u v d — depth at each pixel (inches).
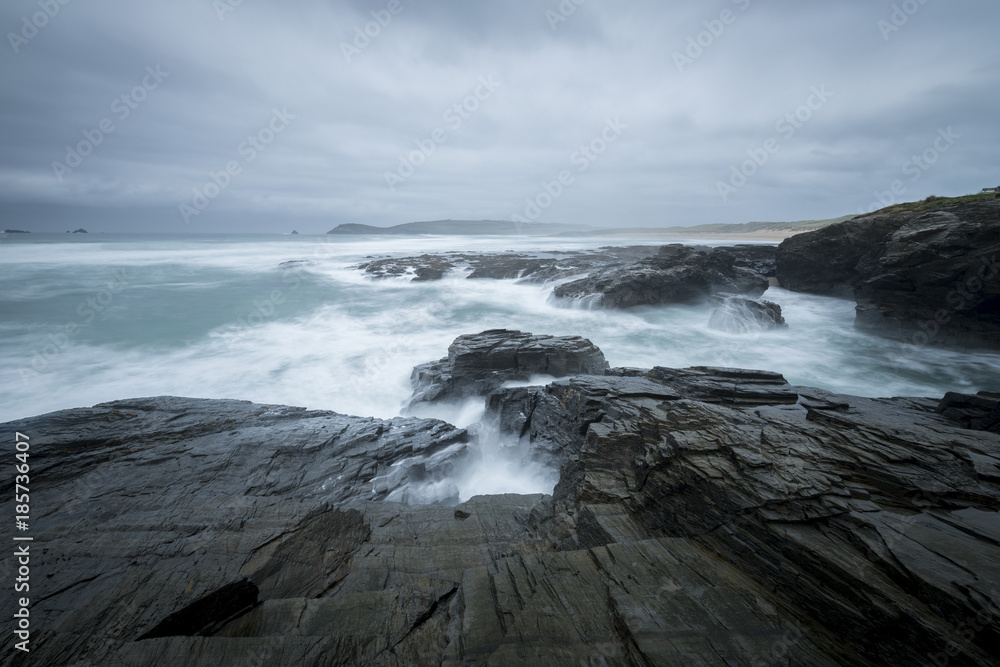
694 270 1407.5
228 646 180.2
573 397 471.5
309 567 253.3
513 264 1966.0
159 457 368.2
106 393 668.7
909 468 239.1
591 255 2413.9
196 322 1091.3
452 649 178.9
